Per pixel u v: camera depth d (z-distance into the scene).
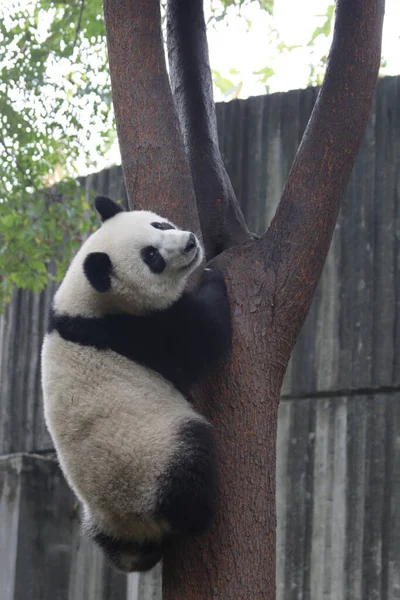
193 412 6.52
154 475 6.16
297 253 6.83
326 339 12.92
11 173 14.30
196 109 7.92
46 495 13.48
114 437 6.31
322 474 12.55
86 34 14.05
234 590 6.05
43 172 14.83
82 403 6.46
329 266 13.09
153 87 7.21
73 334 6.78
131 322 6.89
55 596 13.34
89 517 6.85
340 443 12.52
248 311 6.71
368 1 7.05
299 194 6.95
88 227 13.85
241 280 6.83
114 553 6.74
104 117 14.29
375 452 12.27
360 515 12.15
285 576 12.41
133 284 6.92
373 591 11.79
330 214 6.95
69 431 6.43
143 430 6.31
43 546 13.32
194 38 8.12
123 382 6.56
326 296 13.02
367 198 13.03
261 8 12.80
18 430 15.29
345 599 11.94
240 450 6.36
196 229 7.16
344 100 7.01
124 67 7.26
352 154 7.05
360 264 12.91
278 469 12.84
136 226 7.16
